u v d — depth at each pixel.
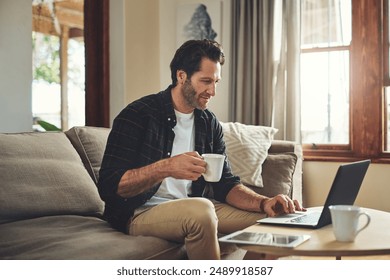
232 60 3.80
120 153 1.89
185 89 2.00
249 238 1.40
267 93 3.68
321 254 1.28
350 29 3.62
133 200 1.92
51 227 1.84
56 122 3.76
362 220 1.69
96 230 1.87
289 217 1.72
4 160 1.89
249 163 2.98
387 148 3.54
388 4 3.50
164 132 2.02
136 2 3.74
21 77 3.53
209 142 2.16
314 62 3.75
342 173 1.54
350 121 3.62
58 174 2.02
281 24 3.68
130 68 3.70
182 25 3.99
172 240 1.80
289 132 3.64
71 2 3.72
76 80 3.74
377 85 3.50
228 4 3.85
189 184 2.13
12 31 3.49
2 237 1.68
